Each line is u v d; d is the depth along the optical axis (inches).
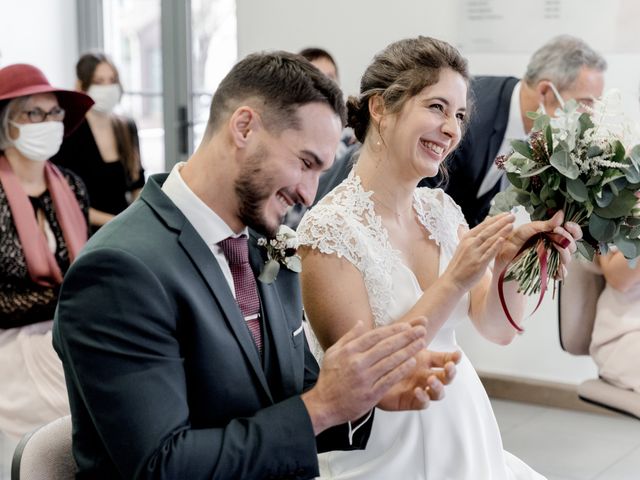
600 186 75.5
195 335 58.8
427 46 77.3
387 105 77.6
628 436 164.1
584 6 159.9
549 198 77.7
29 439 63.6
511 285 79.6
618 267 122.0
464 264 71.9
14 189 123.4
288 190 59.7
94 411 55.9
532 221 79.2
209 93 228.2
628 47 157.9
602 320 126.3
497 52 168.6
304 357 72.2
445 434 77.0
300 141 58.5
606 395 121.1
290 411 58.6
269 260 65.6
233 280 63.8
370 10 179.3
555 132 77.7
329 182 117.4
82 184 134.5
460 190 147.7
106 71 191.9
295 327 68.3
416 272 81.7
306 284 77.1
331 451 77.2
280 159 58.5
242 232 64.1
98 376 55.6
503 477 78.8
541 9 163.6
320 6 184.2
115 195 192.7
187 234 60.0
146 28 235.0
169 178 62.6
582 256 80.0
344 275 76.4
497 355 181.8
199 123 231.1
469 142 145.3
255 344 63.1
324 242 76.2
